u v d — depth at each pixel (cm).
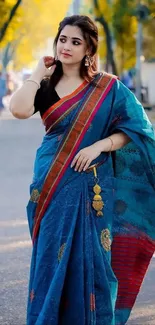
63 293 427
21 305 580
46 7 5859
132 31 3114
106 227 441
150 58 3688
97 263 429
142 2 2630
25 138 2098
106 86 443
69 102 438
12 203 1023
